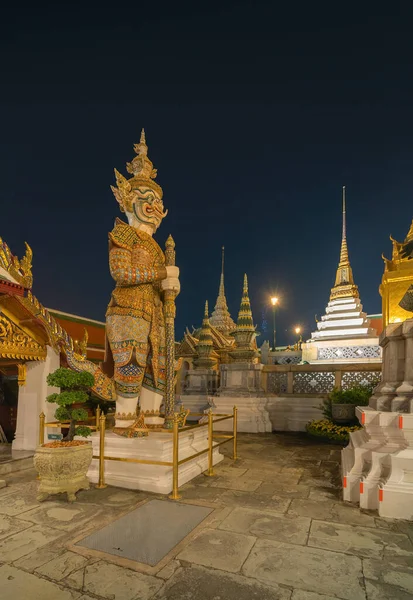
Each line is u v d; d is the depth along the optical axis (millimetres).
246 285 13344
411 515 4535
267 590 3055
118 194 7219
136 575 3244
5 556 3561
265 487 5789
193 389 15164
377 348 22047
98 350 13797
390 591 3070
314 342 23578
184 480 5984
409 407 5277
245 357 12500
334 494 5469
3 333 7023
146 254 6730
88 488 5371
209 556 3582
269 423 11688
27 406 7750
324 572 3334
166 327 6863
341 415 9859
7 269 6969
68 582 3139
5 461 6629
